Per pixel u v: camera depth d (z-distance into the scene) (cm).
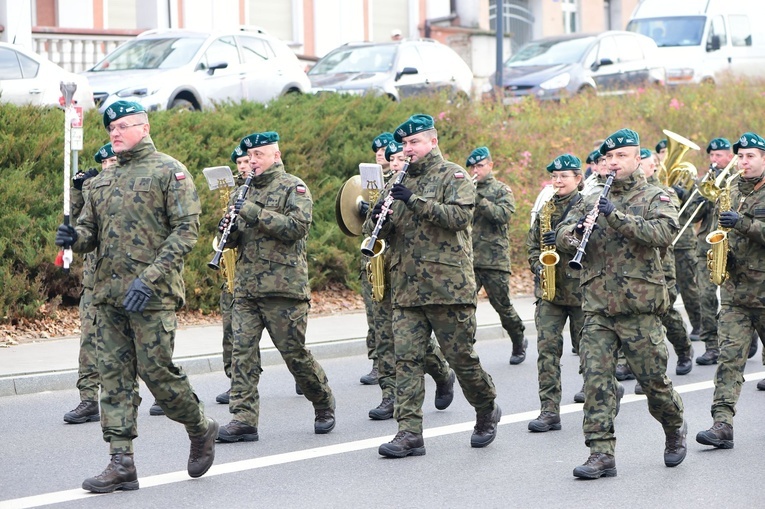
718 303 3266
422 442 2052
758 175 2183
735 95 6069
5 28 5325
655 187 1866
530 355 3225
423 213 1900
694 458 2033
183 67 4569
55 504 1725
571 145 5162
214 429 1861
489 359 3152
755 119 5844
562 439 2194
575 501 1761
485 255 2950
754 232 2081
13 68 4078
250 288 2136
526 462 2008
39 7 6244
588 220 1816
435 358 2383
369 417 2395
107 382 1770
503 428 2291
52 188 3584
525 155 4803
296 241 2142
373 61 5500
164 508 1711
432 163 1972
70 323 3372
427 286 1950
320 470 1945
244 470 1942
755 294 2117
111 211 1753
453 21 8675
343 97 4644
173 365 1762
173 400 1767
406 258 1966
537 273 2395
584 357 1886
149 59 4641
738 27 6988
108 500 1750
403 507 1731
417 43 5647
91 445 2145
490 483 1866
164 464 1991
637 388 2645
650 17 7050
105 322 1761
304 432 2253
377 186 2077
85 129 3850
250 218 2059
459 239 1967
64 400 2581
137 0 6738
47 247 3378
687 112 5731
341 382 2827
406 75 5434
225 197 2272
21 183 3488
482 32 8638
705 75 6769
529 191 4747
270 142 2150
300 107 4453
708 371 2944
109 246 1747
